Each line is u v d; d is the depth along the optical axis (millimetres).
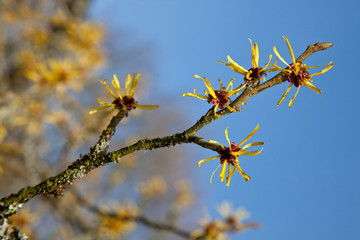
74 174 426
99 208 865
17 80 1128
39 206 958
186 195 1059
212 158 427
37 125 890
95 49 1117
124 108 435
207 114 429
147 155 1789
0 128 855
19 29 1183
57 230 977
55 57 1110
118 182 1089
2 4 1153
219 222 757
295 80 429
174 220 1006
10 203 420
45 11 1225
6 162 932
